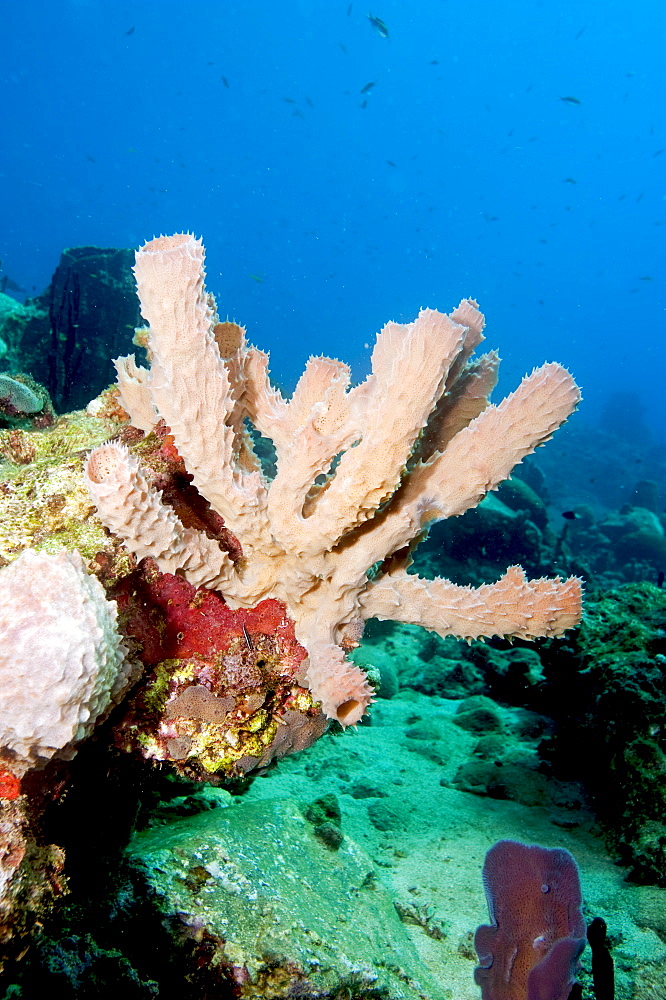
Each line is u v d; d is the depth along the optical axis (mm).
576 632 5477
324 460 1607
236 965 2146
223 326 1776
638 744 3900
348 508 1598
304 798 4469
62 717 1224
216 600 2002
